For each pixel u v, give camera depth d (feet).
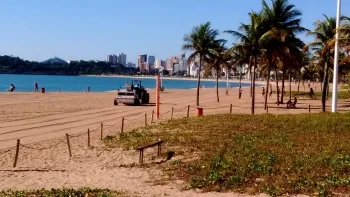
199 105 189.57
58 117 130.00
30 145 79.41
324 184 46.26
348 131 85.97
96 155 70.54
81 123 115.85
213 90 377.71
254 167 55.31
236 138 79.82
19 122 115.44
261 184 47.78
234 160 60.18
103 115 138.21
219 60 211.00
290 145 71.10
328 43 118.62
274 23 135.54
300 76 309.01
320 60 163.84
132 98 179.73
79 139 86.43
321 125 93.50
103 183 51.90
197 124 100.58
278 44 138.41
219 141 76.89
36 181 53.31
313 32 136.36
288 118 106.52
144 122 117.50
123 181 52.95
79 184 51.47
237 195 44.55
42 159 67.26
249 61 155.63
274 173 52.42
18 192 45.52
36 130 100.53
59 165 63.26
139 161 64.13
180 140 79.25
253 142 75.25
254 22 134.51
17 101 188.96
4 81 565.53
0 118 123.13
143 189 48.37
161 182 51.83
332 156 61.00
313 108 175.94
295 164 56.39
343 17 118.11
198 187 48.21
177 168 58.54
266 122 101.71
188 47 181.68
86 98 222.69
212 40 180.24
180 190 47.62
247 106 185.98
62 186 50.21
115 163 64.59
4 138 87.97
